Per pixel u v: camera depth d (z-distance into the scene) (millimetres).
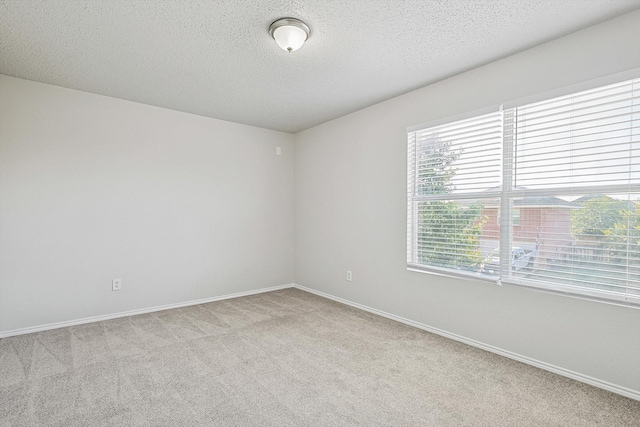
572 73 2164
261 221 4543
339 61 2576
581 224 2152
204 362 2410
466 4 1872
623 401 1927
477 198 2715
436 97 2984
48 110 3039
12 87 2873
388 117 3439
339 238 4066
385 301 3482
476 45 2328
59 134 3094
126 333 2961
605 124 2051
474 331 2721
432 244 3061
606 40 2027
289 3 1868
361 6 1896
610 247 2033
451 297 2885
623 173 1983
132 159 3502
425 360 2461
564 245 2227
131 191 3496
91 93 3254
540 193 2342
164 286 3727
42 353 2533
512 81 2463
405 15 1982
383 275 3508
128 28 2121
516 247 2473
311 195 4523
